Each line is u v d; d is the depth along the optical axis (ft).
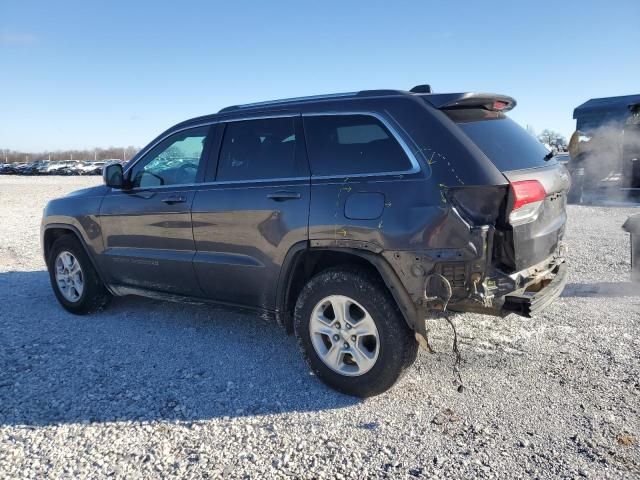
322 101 12.90
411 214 10.78
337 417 11.01
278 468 9.36
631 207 45.09
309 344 12.32
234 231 13.52
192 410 11.41
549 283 12.04
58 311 18.53
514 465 9.25
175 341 15.40
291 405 11.56
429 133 11.16
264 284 13.19
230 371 13.33
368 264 11.95
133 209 15.78
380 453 9.71
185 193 14.61
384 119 11.74
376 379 11.40
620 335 15.06
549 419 10.68
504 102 12.79
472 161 10.66
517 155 11.78
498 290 10.69
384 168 11.49
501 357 13.69
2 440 10.37
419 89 12.43
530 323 16.16
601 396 11.55
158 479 9.14
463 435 10.20
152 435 10.47
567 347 14.25
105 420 11.05
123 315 17.88
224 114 14.69
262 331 16.12
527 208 11.07
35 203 63.77
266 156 13.43
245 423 10.85
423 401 11.56
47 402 11.81
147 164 16.05
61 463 9.62
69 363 13.89
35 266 26.78
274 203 12.71
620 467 9.12
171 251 15.07
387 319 11.19
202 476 9.19
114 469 9.43
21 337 15.85
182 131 15.47
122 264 16.37
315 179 12.30
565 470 9.07
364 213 11.32
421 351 14.12
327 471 9.25
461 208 10.56
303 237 12.18
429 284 10.71
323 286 11.94
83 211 17.15
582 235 31.60
